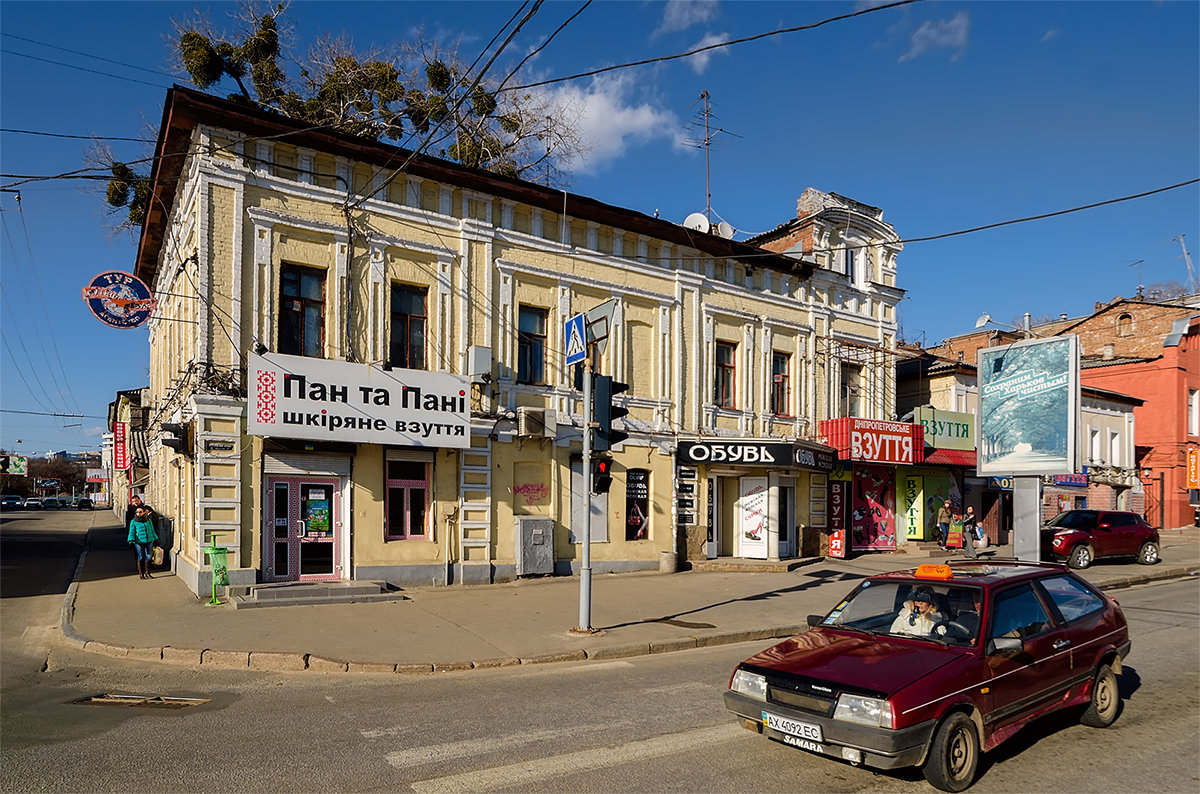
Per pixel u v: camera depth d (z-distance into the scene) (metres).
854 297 26.11
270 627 11.77
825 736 5.66
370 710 7.85
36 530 37.16
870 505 26.02
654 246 20.98
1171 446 35.91
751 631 12.50
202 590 13.95
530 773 5.95
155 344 26.44
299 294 15.37
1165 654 10.52
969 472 28.69
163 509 23.34
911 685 5.61
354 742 6.73
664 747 6.59
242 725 7.27
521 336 18.38
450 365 16.97
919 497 26.88
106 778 5.80
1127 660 10.16
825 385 24.83
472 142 27.58
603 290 19.69
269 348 14.77
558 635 11.84
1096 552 21.47
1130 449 36.22
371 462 15.81
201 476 13.91
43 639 11.54
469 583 16.72
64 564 20.89
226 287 14.37
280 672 9.73
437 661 10.10
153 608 13.23
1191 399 37.16
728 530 22.59
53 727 7.18
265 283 14.80
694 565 20.44
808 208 25.42
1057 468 16.66
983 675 6.01
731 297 22.48
